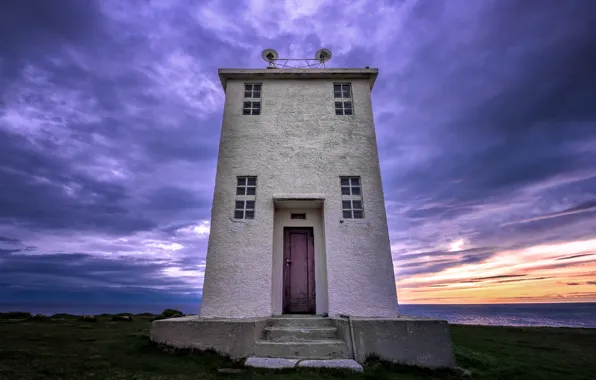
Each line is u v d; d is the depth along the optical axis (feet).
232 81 32.58
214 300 24.43
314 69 32.17
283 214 28.71
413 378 17.57
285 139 30.01
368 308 24.50
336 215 27.25
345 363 17.87
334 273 25.38
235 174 28.53
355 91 32.37
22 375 14.96
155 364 17.52
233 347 19.65
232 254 25.76
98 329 30.60
